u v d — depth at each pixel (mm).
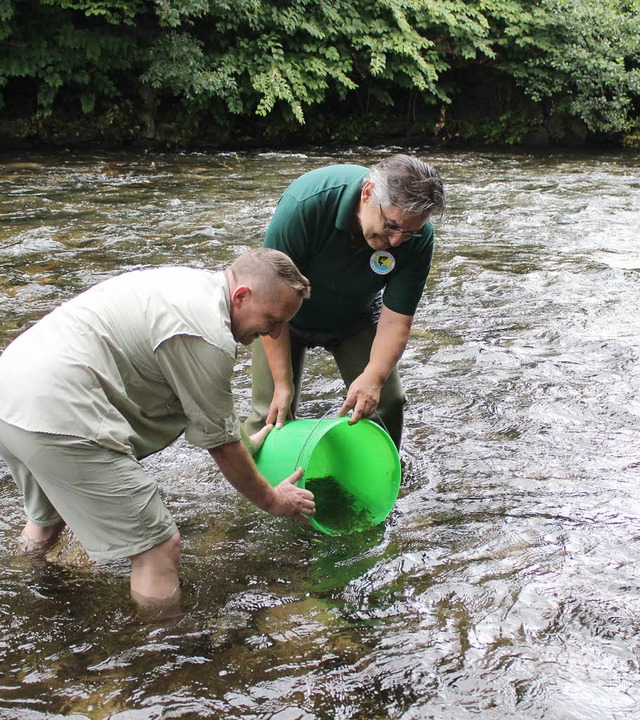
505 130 17547
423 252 3051
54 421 2410
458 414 4203
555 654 2420
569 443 3889
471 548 3002
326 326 3367
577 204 10195
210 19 14984
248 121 15492
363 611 2621
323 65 15344
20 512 3215
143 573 2619
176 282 2533
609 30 17359
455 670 2342
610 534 3104
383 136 16953
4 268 6559
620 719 2160
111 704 2180
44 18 13719
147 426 2666
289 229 2992
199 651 2408
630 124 17328
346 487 3434
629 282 6727
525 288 6520
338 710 2182
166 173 11703
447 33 16984
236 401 4316
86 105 13922
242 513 3250
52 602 2637
